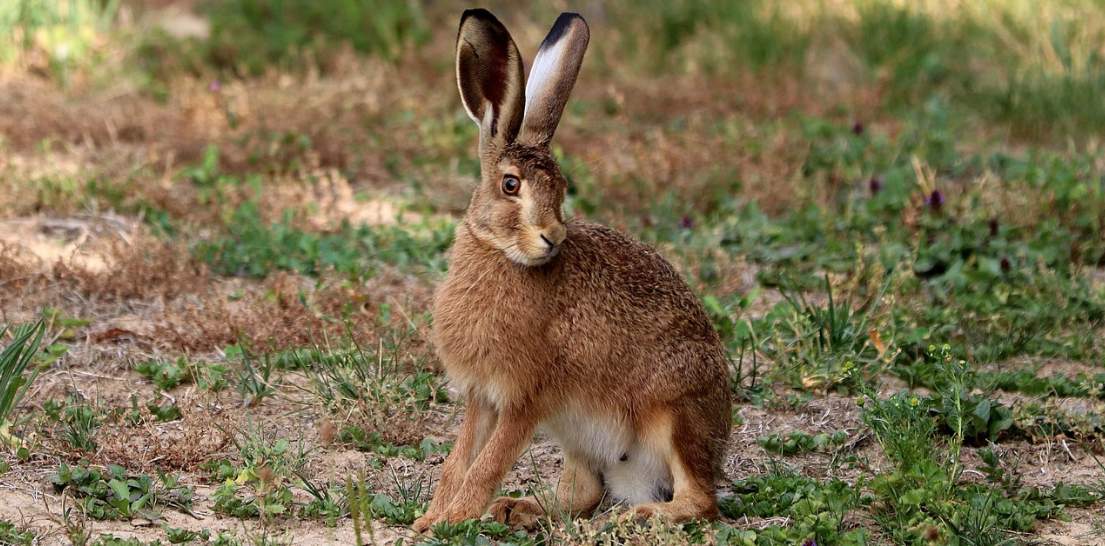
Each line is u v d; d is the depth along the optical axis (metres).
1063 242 14.34
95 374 11.01
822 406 10.88
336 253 13.64
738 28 22.00
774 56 21.27
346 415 10.12
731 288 13.23
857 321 11.98
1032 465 10.05
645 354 8.75
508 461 8.66
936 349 11.23
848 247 14.26
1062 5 21.88
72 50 20.28
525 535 8.46
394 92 19.64
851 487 9.34
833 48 21.55
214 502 8.83
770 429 10.52
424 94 19.62
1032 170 15.97
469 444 8.87
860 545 8.23
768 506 9.01
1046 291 13.16
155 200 14.92
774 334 11.50
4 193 14.69
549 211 8.32
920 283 13.36
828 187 16.25
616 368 8.73
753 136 17.92
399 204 15.83
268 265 13.38
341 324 11.64
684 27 22.45
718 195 15.88
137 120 17.81
